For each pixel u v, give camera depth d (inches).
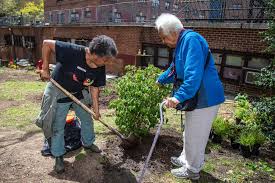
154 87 169.5
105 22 584.1
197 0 398.3
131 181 143.9
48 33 757.9
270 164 169.6
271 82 207.6
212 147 189.2
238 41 349.7
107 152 169.8
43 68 140.4
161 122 120.8
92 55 129.5
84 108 145.1
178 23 128.1
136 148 174.9
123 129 169.3
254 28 329.4
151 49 473.1
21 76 562.9
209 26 373.7
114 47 128.7
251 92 344.5
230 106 291.9
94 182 143.1
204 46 126.7
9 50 924.0
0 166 154.9
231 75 366.6
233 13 368.8
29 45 828.0
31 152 171.5
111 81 415.8
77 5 852.6
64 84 141.8
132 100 163.0
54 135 145.2
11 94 359.6
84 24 618.5
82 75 139.6
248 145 173.3
